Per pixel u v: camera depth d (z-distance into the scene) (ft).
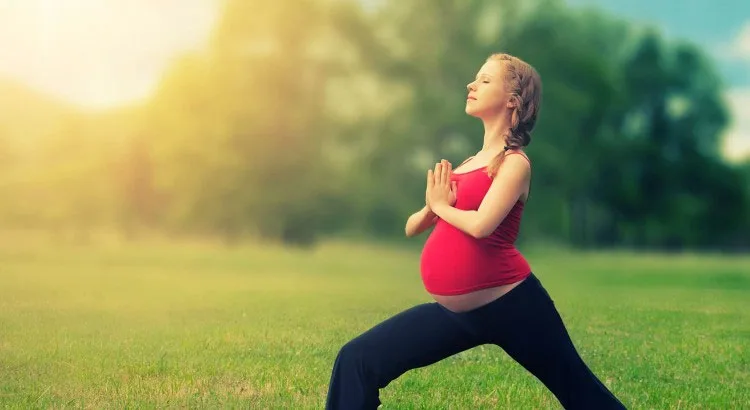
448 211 12.35
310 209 151.74
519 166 12.22
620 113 178.19
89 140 195.00
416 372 21.98
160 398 18.61
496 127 12.84
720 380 22.03
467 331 12.72
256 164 149.38
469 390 19.80
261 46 155.02
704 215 182.09
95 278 64.28
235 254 127.13
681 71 190.39
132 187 179.22
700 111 188.85
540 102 12.93
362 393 12.59
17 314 35.86
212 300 43.86
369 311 37.22
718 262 126.31
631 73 185.88
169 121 153.07
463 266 12.32
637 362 24.26
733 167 186.39
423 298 45.47
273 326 31.17
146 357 23.91
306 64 155.02
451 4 154.71
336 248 159.02
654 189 179.93
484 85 12.80
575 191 165.07
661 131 187.83
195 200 149.89
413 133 152.76
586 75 154.81
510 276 12.36
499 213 12.03
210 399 18.43
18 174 190.19
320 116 153.17
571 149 153.48
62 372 21.74
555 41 154.81
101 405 17.98
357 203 154.51
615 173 175.73
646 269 96.48
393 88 157.69
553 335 12.52
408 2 155.43
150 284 57.82
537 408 18.15
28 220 183.62
